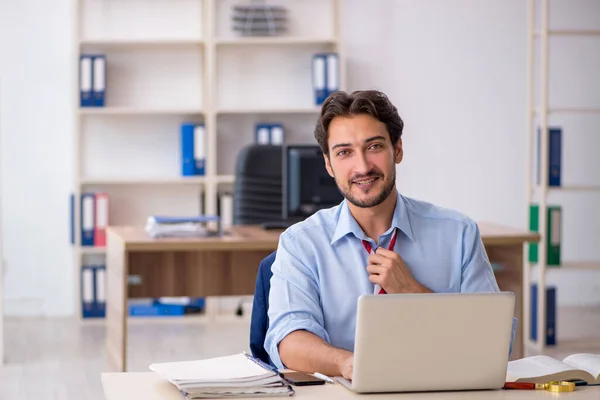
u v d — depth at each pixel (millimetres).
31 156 7176
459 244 2688
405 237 2660
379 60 7445
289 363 2465
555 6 7668
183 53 7273
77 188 6934
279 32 7258
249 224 5586
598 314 7551
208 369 2188
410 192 7551
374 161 2467
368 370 2072
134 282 5004
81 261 7031
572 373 2256
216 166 7301
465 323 2086
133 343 6273
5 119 7125
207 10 7023
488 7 7520
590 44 7711
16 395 4875
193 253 5043
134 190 7285
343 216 2639
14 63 7113
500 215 7656
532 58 6211
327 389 2148
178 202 7344
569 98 7719
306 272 2637
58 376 5309
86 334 6543
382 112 2455
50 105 7168
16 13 7086
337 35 7176
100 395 4887
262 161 5613
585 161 7828
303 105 7363
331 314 2615
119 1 7172
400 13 7438
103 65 6953
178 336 6523
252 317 2891
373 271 2553
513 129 7613
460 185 7602
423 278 2654
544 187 6078
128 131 7254
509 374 2273
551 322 6223
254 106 7328
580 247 7887
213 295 5070
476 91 7559
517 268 4801
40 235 7215
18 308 7195
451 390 2127
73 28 6953
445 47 7500
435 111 7527
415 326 2064
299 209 4777
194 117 7324
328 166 2584
